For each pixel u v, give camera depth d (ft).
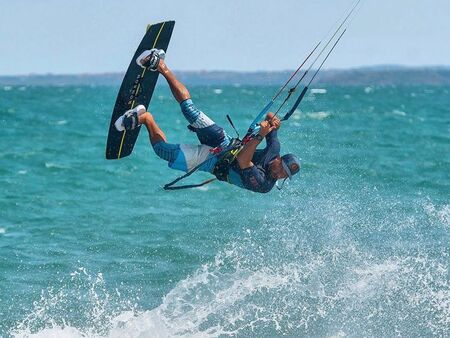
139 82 105.19
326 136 449.06
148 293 138.41
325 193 237.04
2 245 171.63
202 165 101.24
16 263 156.04
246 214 205.77
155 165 319.47
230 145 99.50
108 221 198.70
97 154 372.58
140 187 259.80
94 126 581.53
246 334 120.06
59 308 130.21
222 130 101.45
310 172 278.46
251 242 173.99
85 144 427.33
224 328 122.31
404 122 623.77
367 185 254.47
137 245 171.73
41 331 119.44
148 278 146.72
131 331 120.88
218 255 162.30
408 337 118.42
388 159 331.77
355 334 119.85
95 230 187.52
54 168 309.22
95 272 150.61
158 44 107.14
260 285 141.59
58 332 119.14
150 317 125.90
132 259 160.35
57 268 153.07
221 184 254.47
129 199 234.38
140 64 103.71
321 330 121.39
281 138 424.05
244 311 129.29
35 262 157.07
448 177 274.77
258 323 124.16
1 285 141.18
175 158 101.60
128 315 126.11
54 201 230.68
